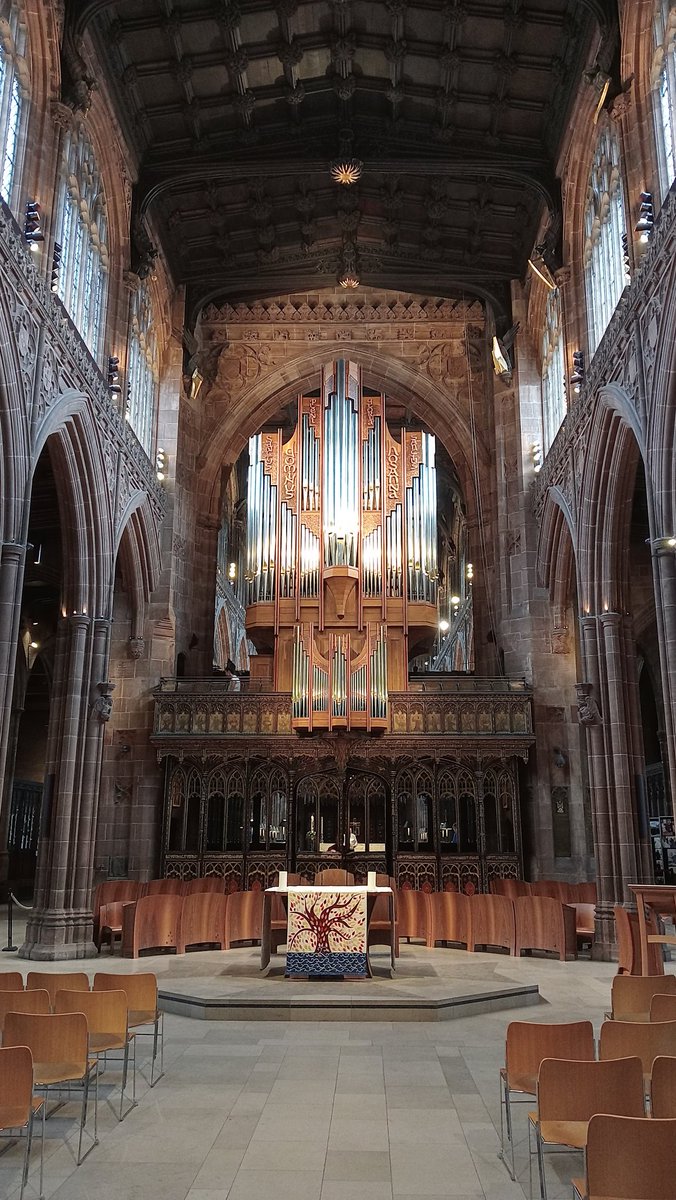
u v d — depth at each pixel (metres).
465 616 43.19
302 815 27.75
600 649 20.55
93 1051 7.98
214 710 26.02
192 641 29.72
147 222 25.80
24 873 35.69
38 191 17.61
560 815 25.42
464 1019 12.24
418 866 25.06
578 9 19.86
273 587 28.45
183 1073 9.41
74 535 20.48
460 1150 7.11
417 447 29.89
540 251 25.03
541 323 27.75
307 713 24.75
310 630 25.47
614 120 18.55
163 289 28.28
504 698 25.94
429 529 28.97
